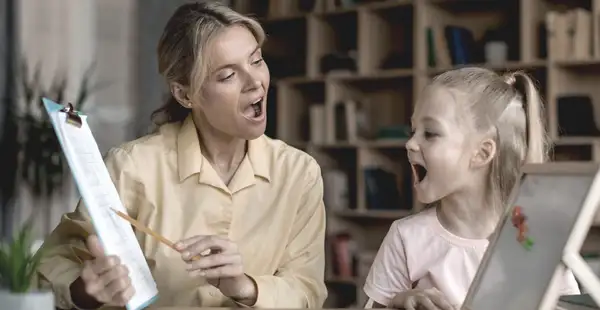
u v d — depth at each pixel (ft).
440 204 5.69
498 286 4.11
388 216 17.06
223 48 5.62
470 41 16.29
